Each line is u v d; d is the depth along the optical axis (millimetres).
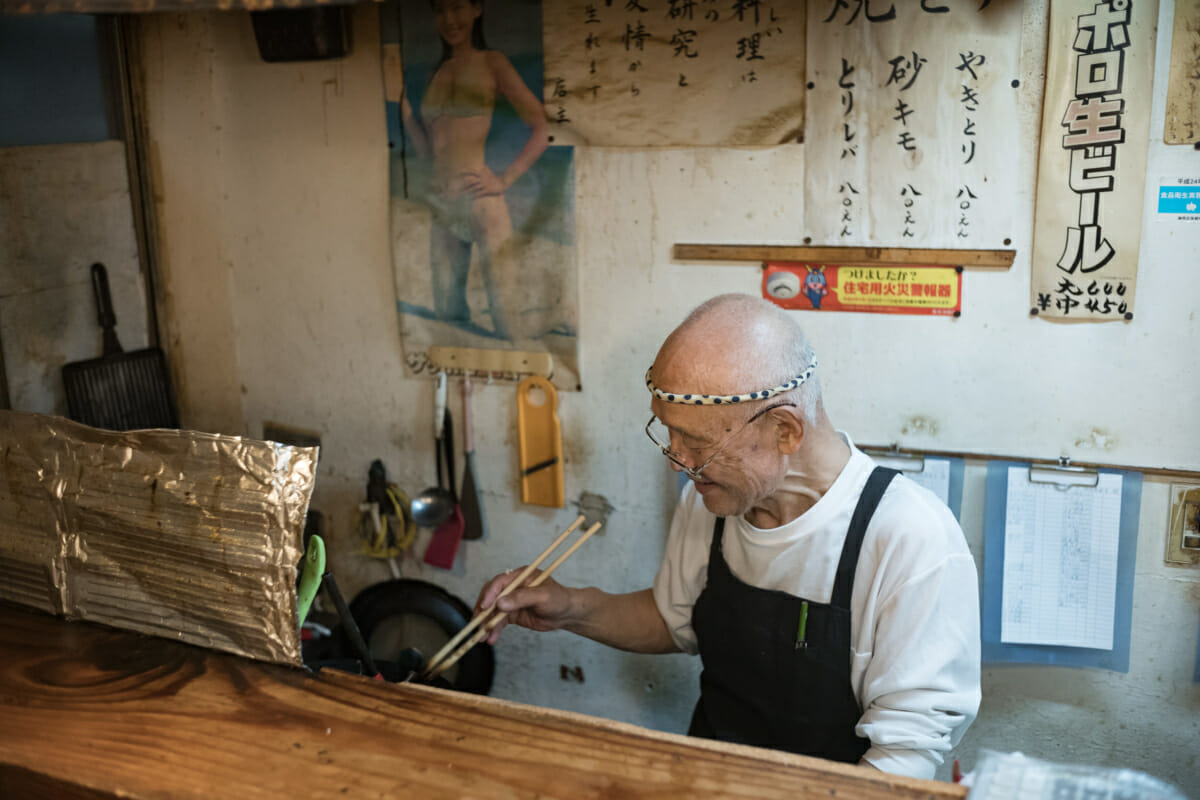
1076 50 1653
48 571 1089
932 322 1850
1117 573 1844
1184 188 1657
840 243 1869
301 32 2102
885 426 1929
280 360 2393
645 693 2275
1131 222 1686
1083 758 1974
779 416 1282
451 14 2021
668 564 1634
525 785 825
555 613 1556
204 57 2256
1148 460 1789
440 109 2080
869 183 1824
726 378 1243
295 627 974
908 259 1828
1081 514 1838
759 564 1444
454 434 2271
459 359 2211
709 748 870
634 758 858
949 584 1340
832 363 1932
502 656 2385
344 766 851
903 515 1357
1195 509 1780
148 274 2426
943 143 1763
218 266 2383
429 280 2188
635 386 2084
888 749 1295
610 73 1938
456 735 890
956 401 1873
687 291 1995
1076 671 1934
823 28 1781
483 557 2334
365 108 2154
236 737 893
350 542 2459
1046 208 1731
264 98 2240
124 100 2316
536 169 2039
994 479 1871
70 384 2238
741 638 1470
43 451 1063
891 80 1764
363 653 1133
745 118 1871
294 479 944
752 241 1927
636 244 2008
